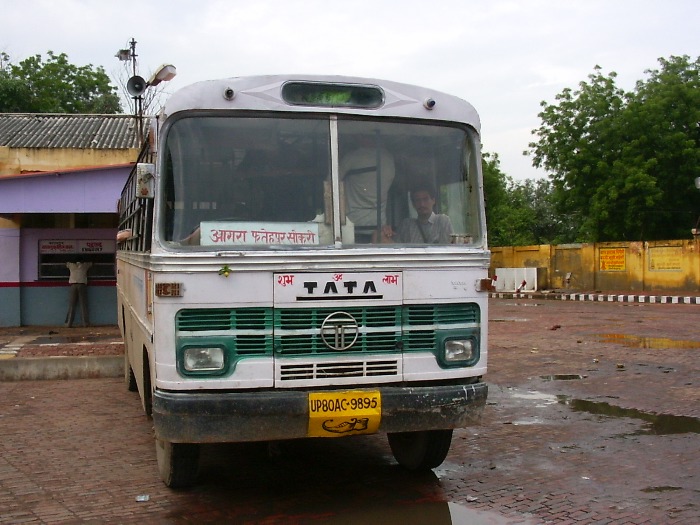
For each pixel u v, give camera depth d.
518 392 10.12
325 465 6.71
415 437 6.29
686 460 6.71
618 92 34.72
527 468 6.54
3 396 10.22
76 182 14.91
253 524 5.18
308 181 5.34
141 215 6.38
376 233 5.43
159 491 5.96
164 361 4.98
